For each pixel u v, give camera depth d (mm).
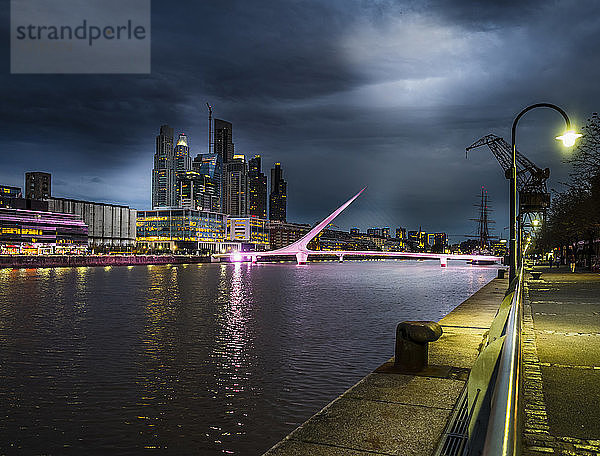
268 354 27781
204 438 15727
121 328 40031
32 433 16297
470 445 3977
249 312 50781
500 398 2721
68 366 25594
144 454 14656
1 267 166000
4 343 33000
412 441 6020
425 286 93812
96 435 16078
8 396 20312
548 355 11164
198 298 69375
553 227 69500
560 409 7211
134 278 124500
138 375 23484
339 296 71250
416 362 9266
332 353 27719
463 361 10023
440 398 7555
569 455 5531
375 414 6906
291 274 152750
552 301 24422
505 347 3809
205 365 25344
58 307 58031
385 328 37625
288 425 16766
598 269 59438
